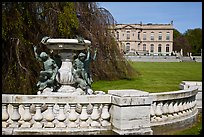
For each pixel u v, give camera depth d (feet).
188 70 126.82
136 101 25.29
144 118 25.71
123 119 24.99
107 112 26.32
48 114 25.50
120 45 77.56
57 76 31.96
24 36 49.49
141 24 369.30
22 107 25.54
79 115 26.02
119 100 24.98
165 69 131.23
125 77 79.41
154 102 28.27
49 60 32.17
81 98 25.63
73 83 32.04
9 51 46.60
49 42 30.89
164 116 29.22
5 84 45.47
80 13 67.46
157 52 357.20
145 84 71.87
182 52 344.28
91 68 70.13
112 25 74.28
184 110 32.07
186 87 42.57
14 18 45.39
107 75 74.02
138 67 143.43
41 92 31.45
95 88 62.54
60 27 52.54
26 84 46.09
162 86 68.69
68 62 32.50
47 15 54.29
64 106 25.77
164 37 371.56
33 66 48.60
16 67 46.16
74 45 31.12
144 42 371.15
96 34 69.72
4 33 44.04
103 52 72.13
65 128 25.48
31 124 25.43
